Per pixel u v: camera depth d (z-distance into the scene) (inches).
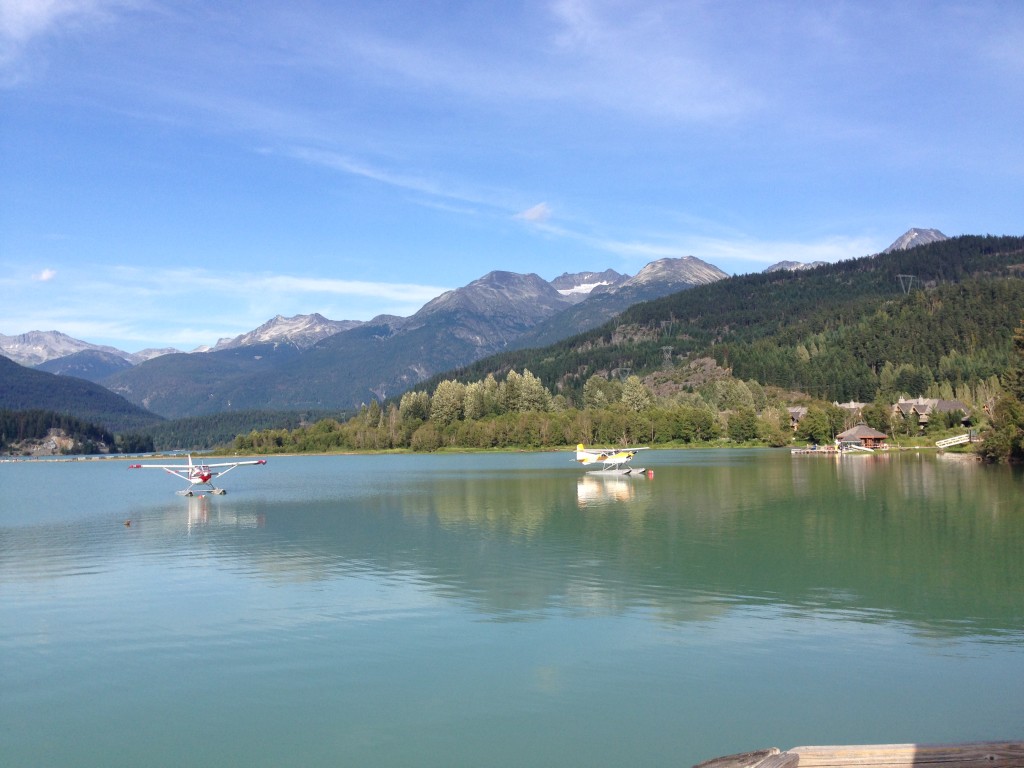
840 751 580.1
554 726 765.3
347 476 4618.6
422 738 746.2
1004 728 741.9
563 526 2079.2
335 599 1268.5
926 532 1828.2
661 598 1235.2
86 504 3105.3
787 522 2048.5
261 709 821.9
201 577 1476.4
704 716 780.6
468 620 1127.0
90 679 916.0
